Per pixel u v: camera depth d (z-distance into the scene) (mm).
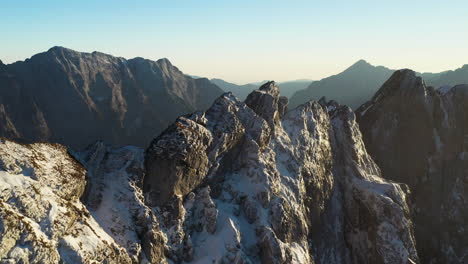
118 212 42406
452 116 98312
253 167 59594
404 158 93812
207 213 50906
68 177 38781
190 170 50812
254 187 57781
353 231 68562
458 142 95562
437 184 90875
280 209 56219
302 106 75812
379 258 63094
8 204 30391
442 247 81625
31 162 35625
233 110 61906
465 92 100875
